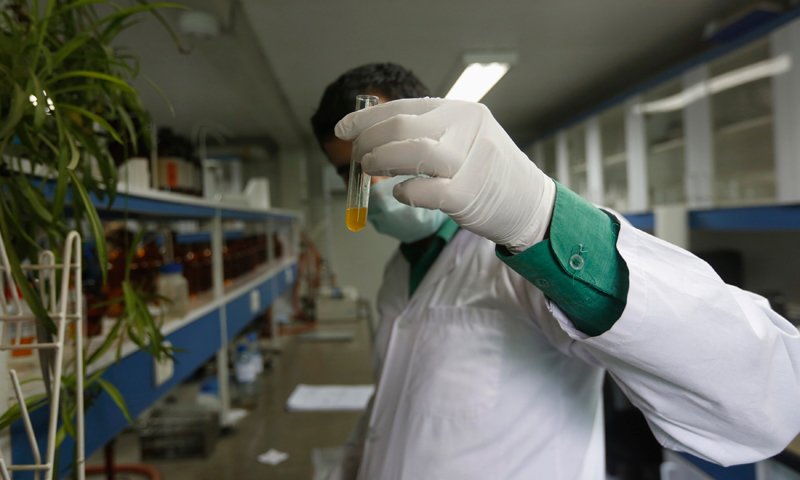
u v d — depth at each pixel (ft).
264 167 15.19
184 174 4.80
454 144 1.38
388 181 2.41
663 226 7.98
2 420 1.56
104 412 2.74
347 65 8.73
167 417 4.98
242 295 6.38
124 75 2.29
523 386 2.19
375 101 1.65
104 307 3.16
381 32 7.39
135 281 3.75
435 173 1.38
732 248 8.53
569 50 8.50
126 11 1.95
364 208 1.52
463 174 1.38
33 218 1.82
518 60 8.94
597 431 2.37
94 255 3.29
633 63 9.27
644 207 9.07
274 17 6.76
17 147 1.79
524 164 1.49
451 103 1.44
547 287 1.53
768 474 3.78
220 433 5.25
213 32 5.71
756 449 1.69
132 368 3.08
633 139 9.34
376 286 16.25
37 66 1.73
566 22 7.29
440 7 6.66
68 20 1.97
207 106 10.43
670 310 1.46
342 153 2.58
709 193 7.36
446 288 2.49
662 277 1.51
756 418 1.58
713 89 7.20
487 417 2.16
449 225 2.69
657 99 8.70
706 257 8.00
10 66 1.65
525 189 1.46
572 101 12.12
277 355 8.38
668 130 8.63
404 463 2.28
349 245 16.19
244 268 7.78
